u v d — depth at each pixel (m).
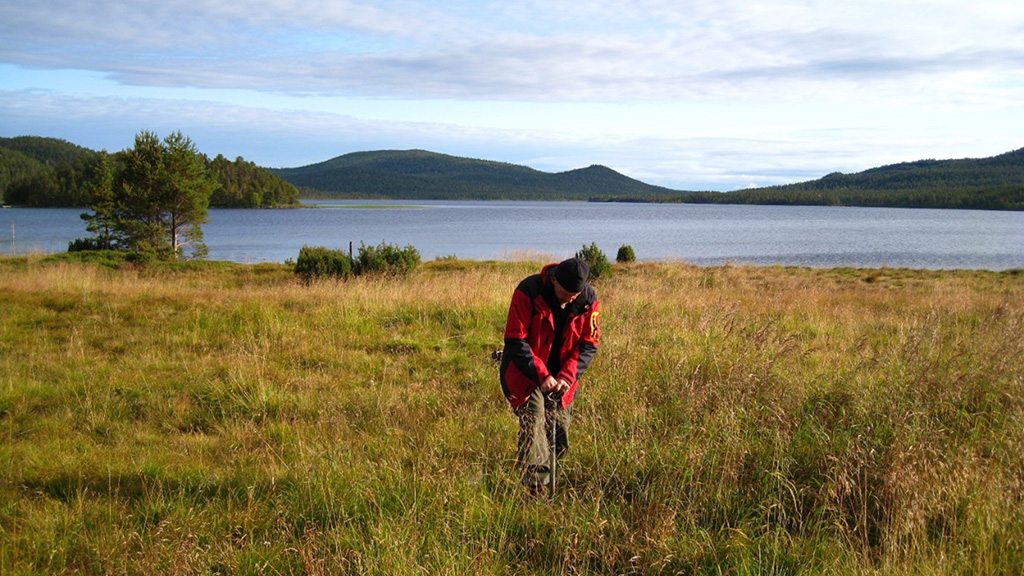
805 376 5.52
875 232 86.75
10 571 3.08
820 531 3.44
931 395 4.91
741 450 4.02
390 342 8.27
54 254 28.19
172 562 3.05
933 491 3.50
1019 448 3.96
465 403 5.64
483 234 80.62
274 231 83.62
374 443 4.67
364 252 20.31
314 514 3.63
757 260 46.16
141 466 4.32
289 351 7.71
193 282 19.73
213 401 5.93
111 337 8.62
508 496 3.80
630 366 6.06
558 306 3.98
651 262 29.19
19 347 7.99
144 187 34.06
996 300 13.24
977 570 3.03
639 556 3.19
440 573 3.00
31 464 4.41
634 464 4.08
